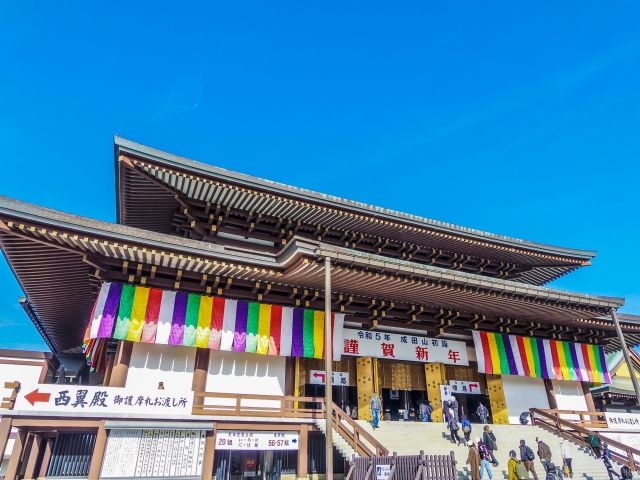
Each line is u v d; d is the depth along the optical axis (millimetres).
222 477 15805
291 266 15758
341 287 17766
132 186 19250
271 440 15297
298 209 21062
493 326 23000
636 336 25281
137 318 15750
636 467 17594
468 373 22125
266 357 17891
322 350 18250
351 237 23375
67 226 13438
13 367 25344
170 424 13961
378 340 20312
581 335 24844
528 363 22672
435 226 23188
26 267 15953
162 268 16516
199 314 16781
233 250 16422
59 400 13062
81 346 28734
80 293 18656
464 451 15953
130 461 13320
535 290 18000
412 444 16062
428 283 16594
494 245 24828
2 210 12602
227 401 16672
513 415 21844
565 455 17000
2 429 12375
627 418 22109
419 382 20812
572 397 23812
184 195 19953
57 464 14641
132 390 13945
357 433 14500
